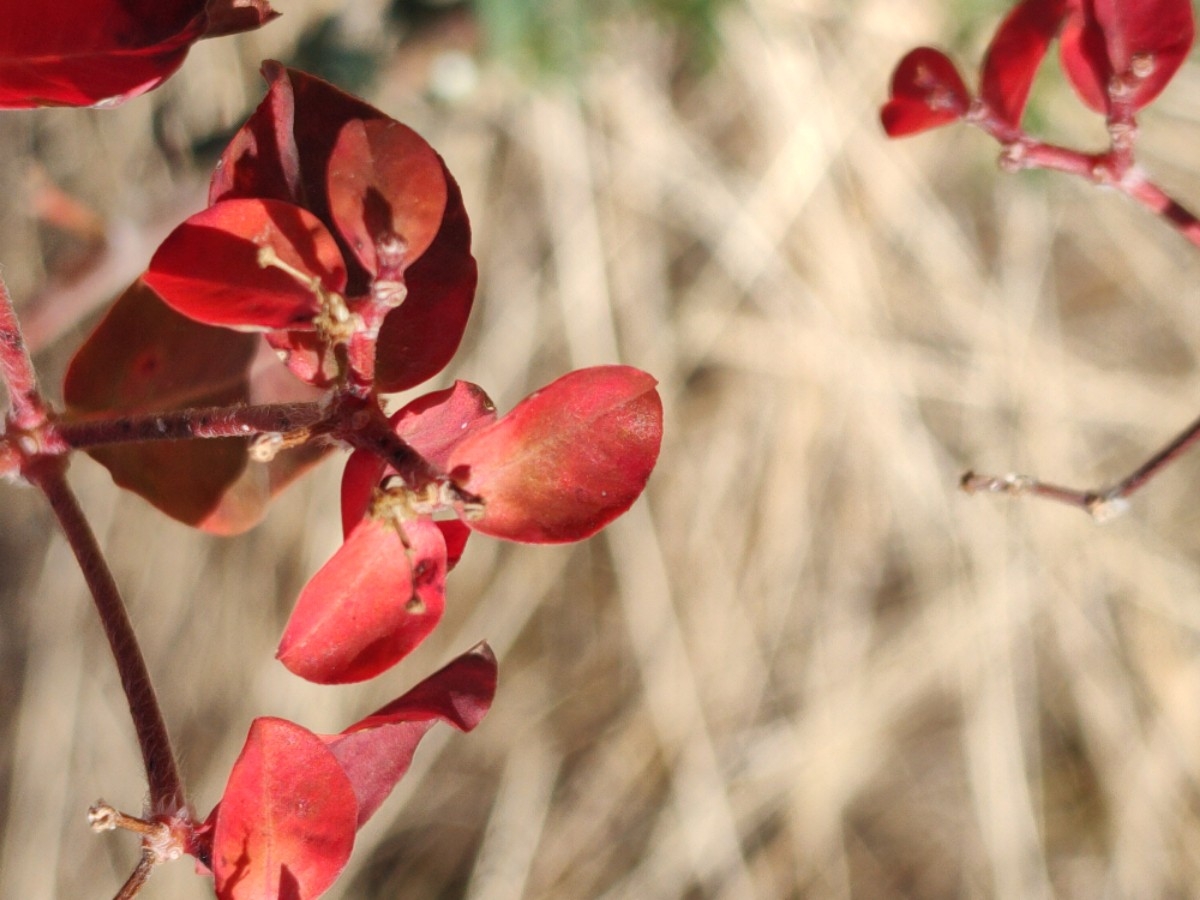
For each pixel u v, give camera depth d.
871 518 0.68
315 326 0.26
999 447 0.68
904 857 0.65
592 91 0.63
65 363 0.59
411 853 0.64
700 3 0.51
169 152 0.42
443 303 0.27
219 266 0.26
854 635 0.67
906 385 0.68
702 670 0.66
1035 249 0.69
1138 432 0.69
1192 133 0.65
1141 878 0.64
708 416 0.68
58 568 0.63
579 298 0.64
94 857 0.61
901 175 0.67
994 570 0.67
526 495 0.26
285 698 0.62
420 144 0.27
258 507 0.29
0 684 0.62
